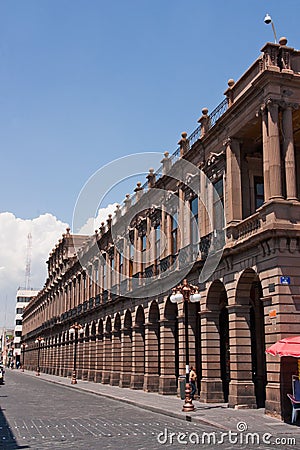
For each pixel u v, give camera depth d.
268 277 19.45
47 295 78.38
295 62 21.19
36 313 91.69
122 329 37.53
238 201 22.98
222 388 24.08
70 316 57.12
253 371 25.39
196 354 28.23
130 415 20.53
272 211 19.53
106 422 18.14
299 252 19.27
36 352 87.56
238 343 21.67
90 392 33.59
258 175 23.95
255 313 25.56
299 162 24.28
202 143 26.20
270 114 20.33
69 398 29.23
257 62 21.69
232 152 23.39
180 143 29.97
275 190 19.77
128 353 37.06
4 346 162.50
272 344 18.94
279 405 18.08
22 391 35.41
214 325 24.52
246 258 21.19
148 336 32.47
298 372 18.23
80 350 52.00
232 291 22.20
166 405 23.20
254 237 20.03
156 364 32.38
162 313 30.34
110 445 13.04
